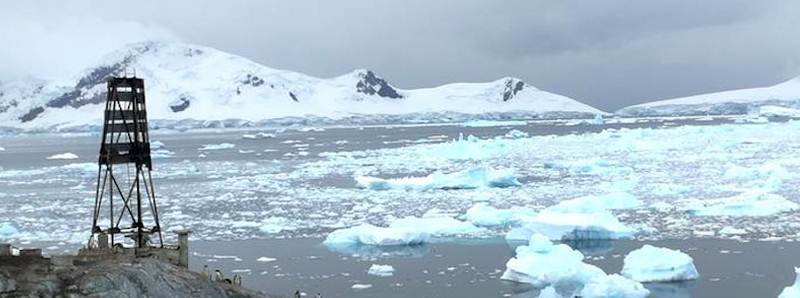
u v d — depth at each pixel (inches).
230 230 1636.3
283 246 1450.5
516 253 1298.0
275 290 1106.1
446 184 2250.2
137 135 941.2
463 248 1407.5
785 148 3230.8
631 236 1469.0
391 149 4387.3
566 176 2491.4
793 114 6806.1
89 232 1621.6
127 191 2393.0
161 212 1919.3
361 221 1736.0
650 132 4569.4
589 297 1037.2
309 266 1272.1
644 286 1095.6
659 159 2935.5
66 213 1925.4
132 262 700.7
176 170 3184.1
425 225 1576.0
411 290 1100.5
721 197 1927.9
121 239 1486.2
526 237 1476.4
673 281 1119.6
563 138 4488.2
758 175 2287.2
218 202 2085.4
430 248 1413.6
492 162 3125.0
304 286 1131.3
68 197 2267.5
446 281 1154.0
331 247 1437.0
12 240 1542.8
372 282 1152.2
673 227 1550.2
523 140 4419.3
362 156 3774.6
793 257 1253.1
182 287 700.7
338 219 1769.2
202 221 1760.6
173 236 1565.0
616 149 3526.1
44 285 616.4
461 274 1199.6
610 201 1813.5
